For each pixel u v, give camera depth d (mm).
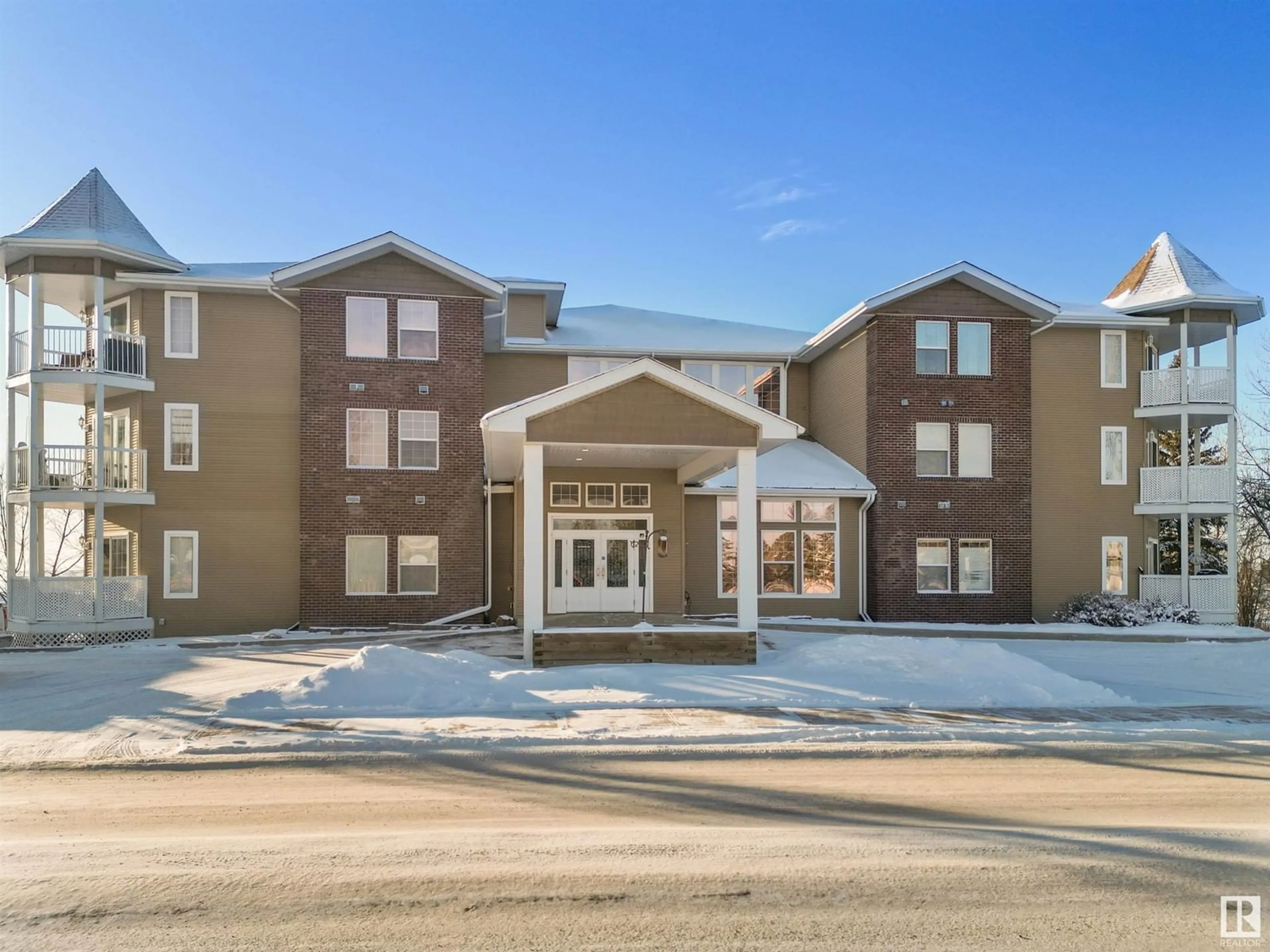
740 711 12453
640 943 5219
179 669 16797
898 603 26062
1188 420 27609
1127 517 27688
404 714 12070
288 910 5664
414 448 24547
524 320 28531
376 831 7344
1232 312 27547
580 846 6949
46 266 22719
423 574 24375
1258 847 7020
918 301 26578
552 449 18375
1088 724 11930
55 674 16234
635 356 28594
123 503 23109
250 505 24156
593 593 24234
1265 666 17750
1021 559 26500
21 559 46812
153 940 5234
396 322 24547
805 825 7551
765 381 30609
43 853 6730
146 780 9016
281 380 24547
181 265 24000
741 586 16609
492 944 5199
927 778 9211
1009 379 26781
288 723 11539
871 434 26453
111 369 23172
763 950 5125
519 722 11633
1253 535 39750
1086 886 6160
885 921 5539
